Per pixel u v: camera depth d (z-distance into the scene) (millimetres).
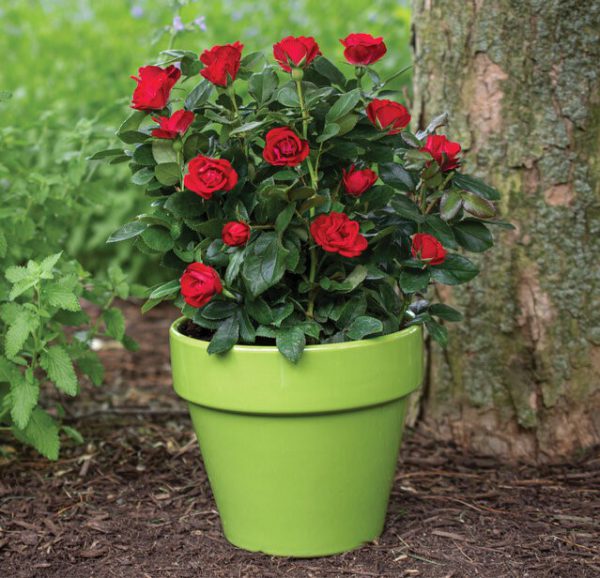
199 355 1729
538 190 2260
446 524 1993
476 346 2377
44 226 2555
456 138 2322
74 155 2520
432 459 2365
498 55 2240
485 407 2400
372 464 1807
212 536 1958
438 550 1874
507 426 2387
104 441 2512
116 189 3844
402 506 2094
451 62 2305
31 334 2295
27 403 2037
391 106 1660
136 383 3037
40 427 2129
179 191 1715
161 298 1772
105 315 2398
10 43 5277
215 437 1795
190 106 1733
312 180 1675
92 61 4773
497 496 2145
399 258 1774
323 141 1651
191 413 1866
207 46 4648
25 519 2047
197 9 5078
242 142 1750
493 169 2285
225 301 1715
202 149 1787
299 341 1638
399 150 1777
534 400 2350
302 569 1806
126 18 5258
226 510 1887
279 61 1714
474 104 2289
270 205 1635
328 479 1772
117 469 2330
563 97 2219
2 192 2562
